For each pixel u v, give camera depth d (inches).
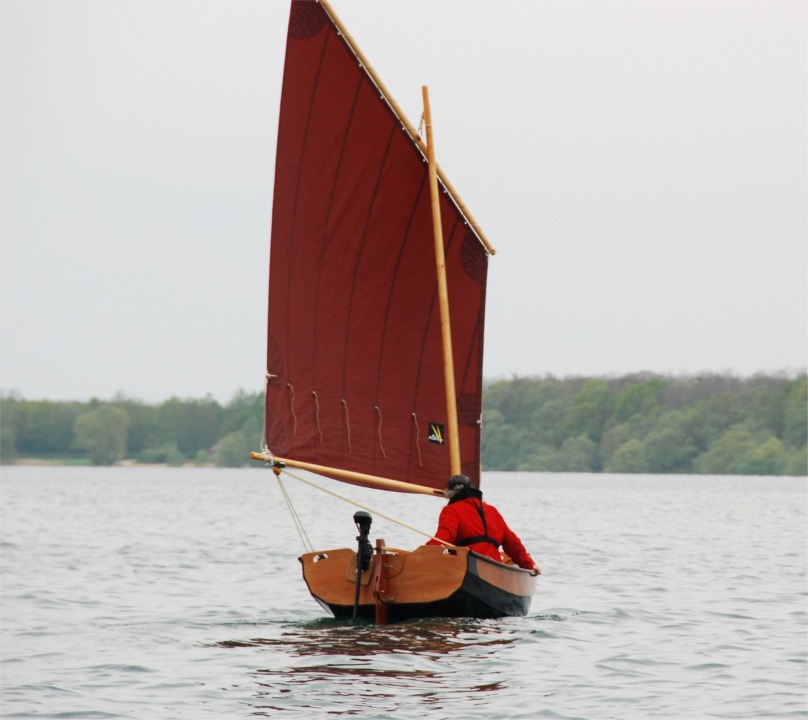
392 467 2903.5
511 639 2571.4
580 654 2455.7
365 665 2282.2
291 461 2773.1
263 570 4239.7
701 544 5447.8
